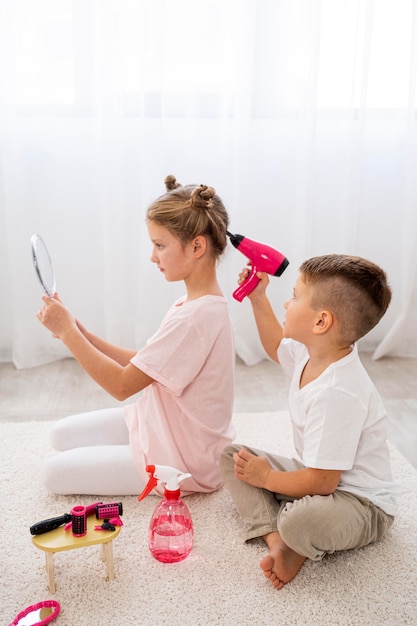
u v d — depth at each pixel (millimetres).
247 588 1146
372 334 2369
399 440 1703
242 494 1294
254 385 2070
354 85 2080
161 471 1196
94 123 2082
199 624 1061
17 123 2014
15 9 1963
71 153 2105
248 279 1389
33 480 1461
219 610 1092
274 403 1933
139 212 2145
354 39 2053
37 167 2104
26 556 1216
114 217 2115
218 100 2086
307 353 1312
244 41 2004
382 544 1273
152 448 1358
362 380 1198
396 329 2273
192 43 2033
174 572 1180
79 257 2195
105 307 2191
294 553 1173
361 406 1171
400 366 2248
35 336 2203
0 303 2201
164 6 1971
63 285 2215
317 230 2256
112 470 1380
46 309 1353
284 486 1212
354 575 1184
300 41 2037
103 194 2084
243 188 2139
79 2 1968
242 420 1782
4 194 2092
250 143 2131
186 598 1117
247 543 1268
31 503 1374
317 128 2156
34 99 2043
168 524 1198
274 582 1143
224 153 2121
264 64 2076
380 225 2268
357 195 2154
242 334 2234
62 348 2246
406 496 1430
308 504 1145
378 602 1119
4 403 1909
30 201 2127
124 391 1335
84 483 1380
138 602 1105
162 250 1319
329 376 1187
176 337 1309
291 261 2219
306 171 2105
